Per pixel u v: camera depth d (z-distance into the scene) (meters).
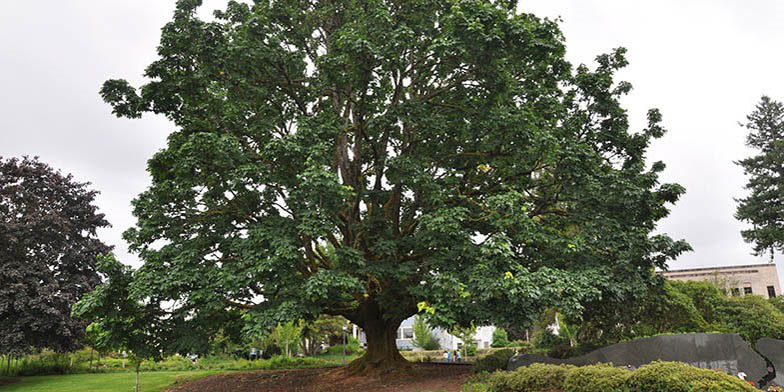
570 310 11.40
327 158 11.95
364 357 16.94
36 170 28.69
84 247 28.84
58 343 25.78
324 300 12.74
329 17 15.36
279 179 12.07
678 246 14.38
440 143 14.72
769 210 35.72
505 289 10.72
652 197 14.74
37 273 25.52
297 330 33.69
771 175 36.84
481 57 11.77
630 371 8.89
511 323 12.07
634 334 19.09
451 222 11.52
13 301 24.44
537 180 15.61
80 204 30.00
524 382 10.20
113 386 21.08
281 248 11.03
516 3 15.18
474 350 39.81
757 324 18.64
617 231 14.03
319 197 11.30
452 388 12.66
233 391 17.02
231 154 12.21
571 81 16.64
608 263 14.23
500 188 15.24
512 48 11.79
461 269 12.56
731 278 41.72
